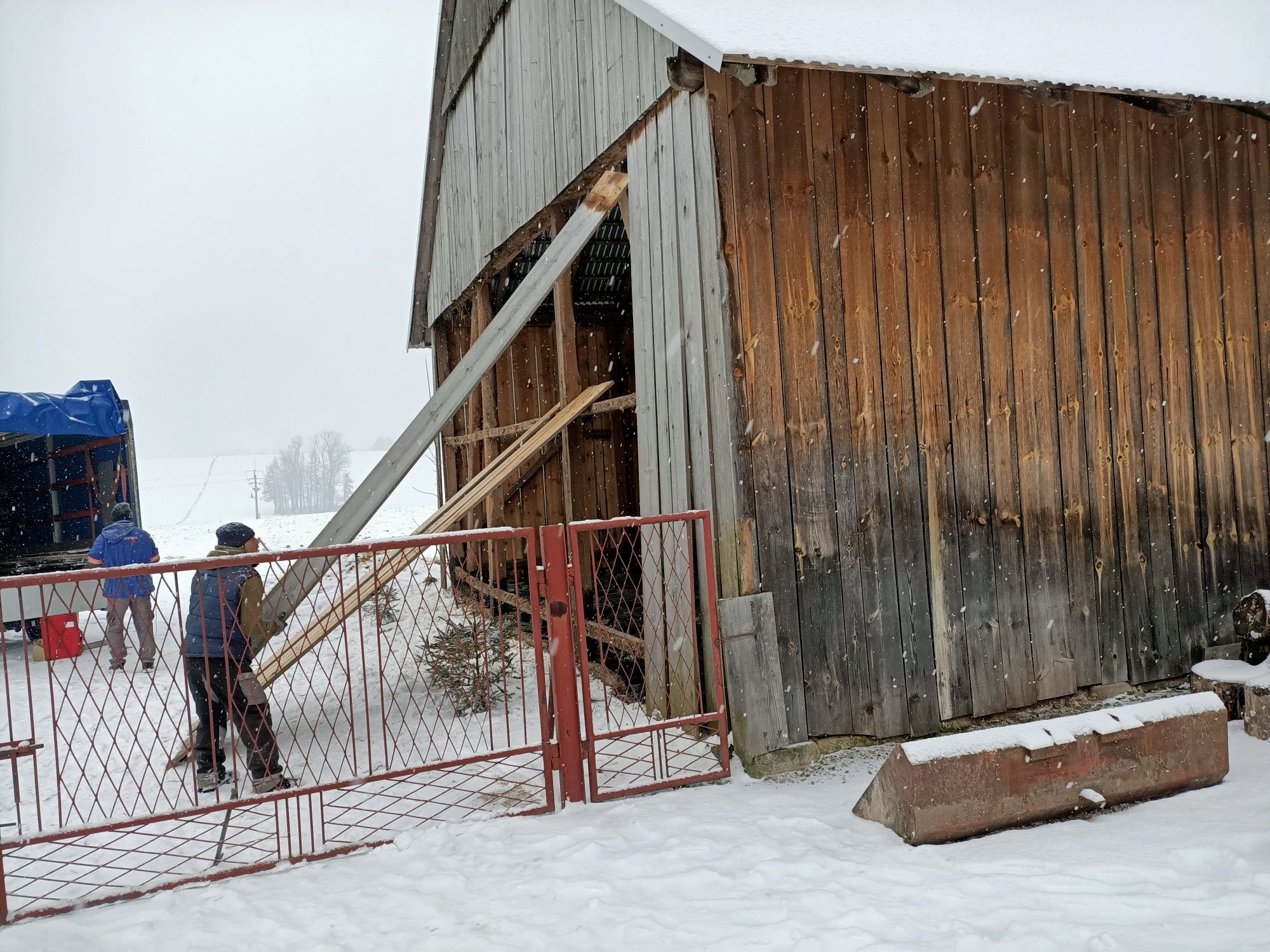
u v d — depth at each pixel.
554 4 7.56
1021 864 3.56
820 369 5.39
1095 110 6.29
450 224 11.64
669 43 5.47
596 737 4.66
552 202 7.69
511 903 3.58
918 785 3.84
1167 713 4.30
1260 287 6.91
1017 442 6.00
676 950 3.11
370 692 7.30
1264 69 6.10
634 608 8.09
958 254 5.82
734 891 3.53
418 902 3.64
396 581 12.66
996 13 6.06
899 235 5.65
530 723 6.11
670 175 5.64
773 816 4.30
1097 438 6.27
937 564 5.71
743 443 5.15
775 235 5.28
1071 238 6.20
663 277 5.84
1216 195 6.74
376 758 5.57
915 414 5.68
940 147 5.78
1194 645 6.55
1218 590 6.68
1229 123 6.79
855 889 3.45
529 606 8.23
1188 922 3.00
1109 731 4.13
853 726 5.42
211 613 5.23
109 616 8.53
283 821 4.69
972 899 3.29
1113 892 3.27
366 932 3.44
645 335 6.18
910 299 5.68
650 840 4.10
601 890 3.61
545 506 11.51
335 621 6.33
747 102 5.22
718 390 5.21
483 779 5.16
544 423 8.05
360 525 6.84
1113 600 6.29
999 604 5.90
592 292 11.61
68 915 3.79
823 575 5.37
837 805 4.46
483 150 9.92
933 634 5.68
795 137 5.35
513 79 8.73
